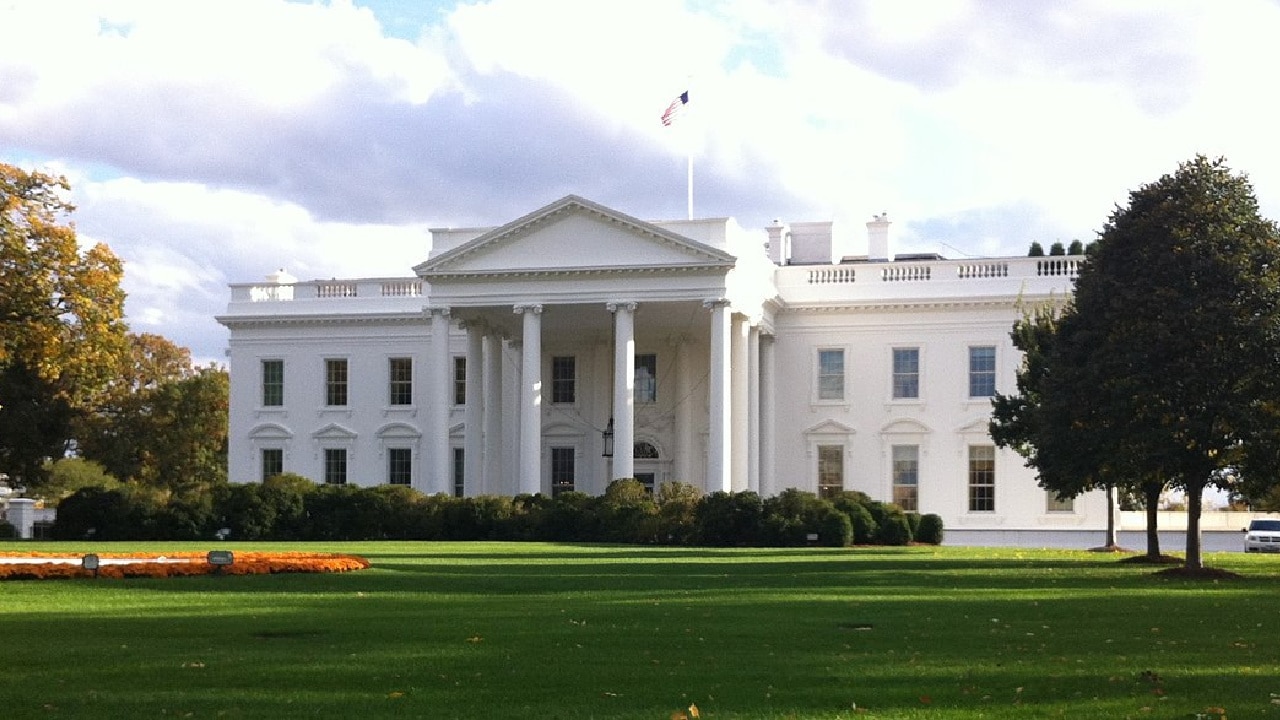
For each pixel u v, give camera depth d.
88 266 56.06
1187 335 38.88
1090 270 42.16
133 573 32.28
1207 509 97.12
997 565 42.25
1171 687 15.48
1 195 54.12
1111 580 34.84
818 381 75.00
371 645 19.19
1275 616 24.22
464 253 67.69
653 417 75.38
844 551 53.12
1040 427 43.44
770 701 14.52
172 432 98.94
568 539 61.44
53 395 74.81
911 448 73.62
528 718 13.52
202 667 16.91
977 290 72.88
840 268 75.06
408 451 79.00
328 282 80.75
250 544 56.03
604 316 70.12
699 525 59.31
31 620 22.75
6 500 93.81
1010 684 15.67
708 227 66.38
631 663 17.34
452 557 44.34
